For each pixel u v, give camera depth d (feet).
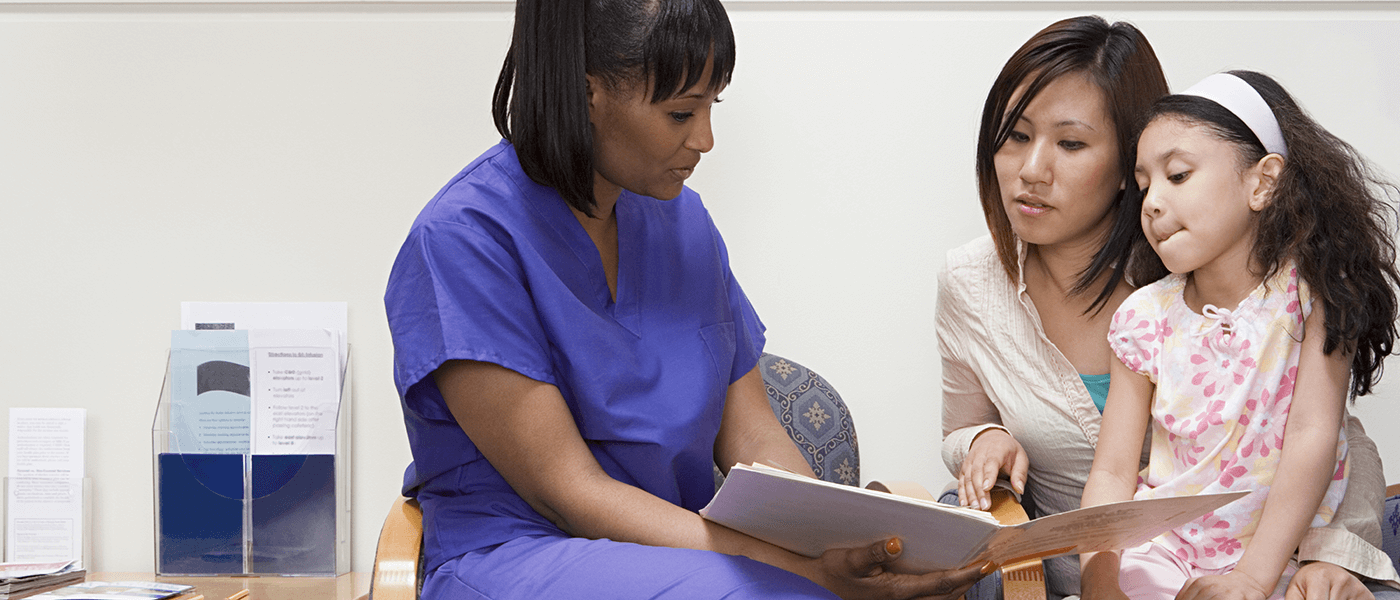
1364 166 4.15
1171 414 3.91
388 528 3.74
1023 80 4.09
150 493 5.82
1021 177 4.09
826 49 5.77
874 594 3.13
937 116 5.77
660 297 3.78
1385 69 5.70
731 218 5.80
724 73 3.24
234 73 5.79
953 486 4.50
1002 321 4.48
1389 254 3.97
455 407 3.37
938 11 5.76
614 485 3.31
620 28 3.18
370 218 5.80
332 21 5.78
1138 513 2.93
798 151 5.79
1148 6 5.71
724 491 2.92
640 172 3.40
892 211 5.80
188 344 5.65
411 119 5.80
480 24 5.78
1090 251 4.33
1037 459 4.51
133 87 5.80
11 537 5.66
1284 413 3.71
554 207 3.59
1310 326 3.69
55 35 5.79
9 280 5.83
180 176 5.80
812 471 4.45
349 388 5.78
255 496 5.54
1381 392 5.65
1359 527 3.73
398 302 3.43
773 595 2.81
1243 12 5.71
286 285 5.80
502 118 3.67
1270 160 3.67
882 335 5.82
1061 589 4.36
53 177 5.81
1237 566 3.55
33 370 5.82
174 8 5.78
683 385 3.66
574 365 3.44
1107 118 4.01
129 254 5.81
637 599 2.87
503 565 3.25
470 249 3.39
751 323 4.37
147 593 4.76
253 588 5.27
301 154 5.80
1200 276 3.94
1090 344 4.42
